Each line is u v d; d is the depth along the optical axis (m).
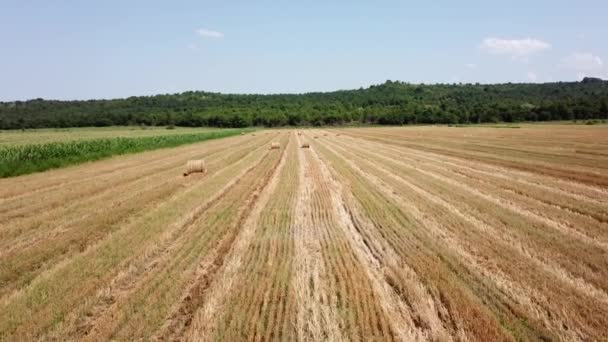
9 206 13.95
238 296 7.02
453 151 33.00
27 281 7.84
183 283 7.57
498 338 5.64
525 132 56.78
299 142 47.09
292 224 11.77
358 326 6.01
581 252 9.06
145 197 15.27
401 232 10.73
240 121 121.25
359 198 15.11
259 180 19.64
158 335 5.88
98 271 8.19
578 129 62.62
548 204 13.98
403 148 37.12
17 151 26.47
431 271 7.99
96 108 154.62
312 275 7.95
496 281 7.50
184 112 136.38
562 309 6.43
